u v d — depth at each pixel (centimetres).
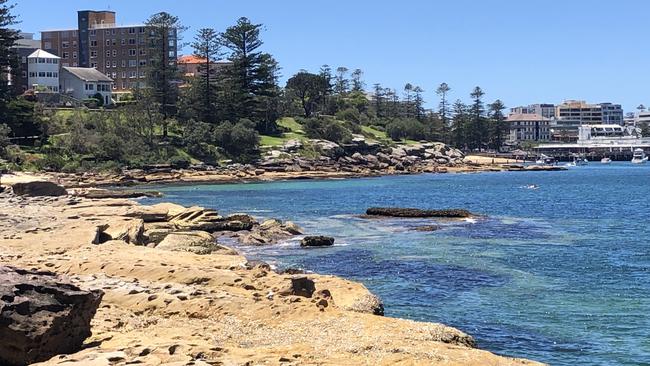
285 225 4228
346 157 14150
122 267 2228
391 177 12962
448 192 8719
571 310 2217
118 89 17762
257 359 1279
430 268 2977
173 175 10531
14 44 11675
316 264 3088
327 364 1276
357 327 1617
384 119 19125
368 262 3138
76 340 1334
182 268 2181
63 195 5609
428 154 16475
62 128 11006
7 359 1205
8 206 4562
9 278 1303
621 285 2622
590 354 1759
